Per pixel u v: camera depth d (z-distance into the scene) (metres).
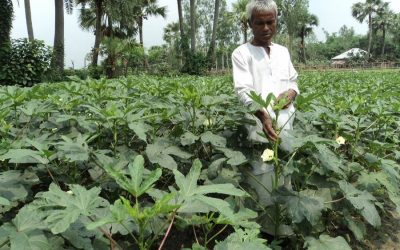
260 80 3.35
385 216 3.75
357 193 2.72
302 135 3.08
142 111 2.81
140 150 3.44
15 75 16.64
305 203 2.44
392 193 3.04
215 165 2.82
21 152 2.01
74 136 3.12
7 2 18.36
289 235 2.89
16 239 1.61
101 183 2.58
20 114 3.62
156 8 39.59
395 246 3.27
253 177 3.00
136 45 25.08
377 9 76.31
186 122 3.26
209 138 2.94
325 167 2.77
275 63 3.37
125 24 27.94
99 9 23.89
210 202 1.48
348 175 3.24
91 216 1.89
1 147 2.32
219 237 3.07
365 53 75.56
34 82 17.11
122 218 1.47
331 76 13.72
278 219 2.80
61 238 1.80
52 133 3.16
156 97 3.90
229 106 3.81
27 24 21.95
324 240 2.48
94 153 2.33
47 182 2.91
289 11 44.56
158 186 3.37
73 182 2.67
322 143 2.58
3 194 2.09
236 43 62.31
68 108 3.54
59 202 1.63
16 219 1.71
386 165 2.92
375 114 4.07
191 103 3.46
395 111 3.83
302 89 7.01
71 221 1.52
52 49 17.77
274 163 2.70
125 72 24.28
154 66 28.55
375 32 81.62
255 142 3.27
